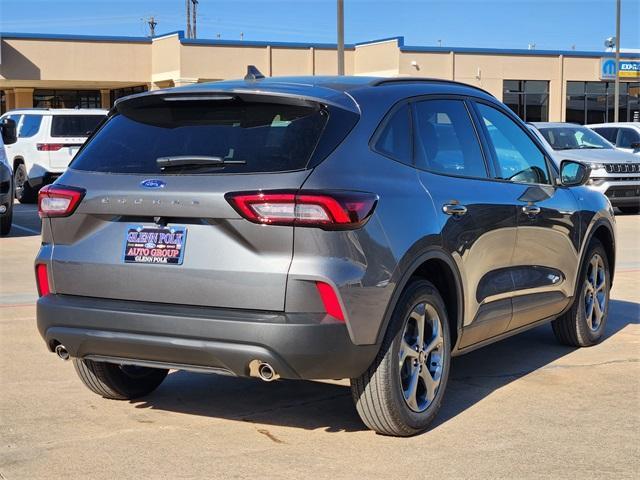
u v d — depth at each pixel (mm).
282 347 3971
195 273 4133
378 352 4305
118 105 4703
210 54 38406
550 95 44844
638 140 18594
